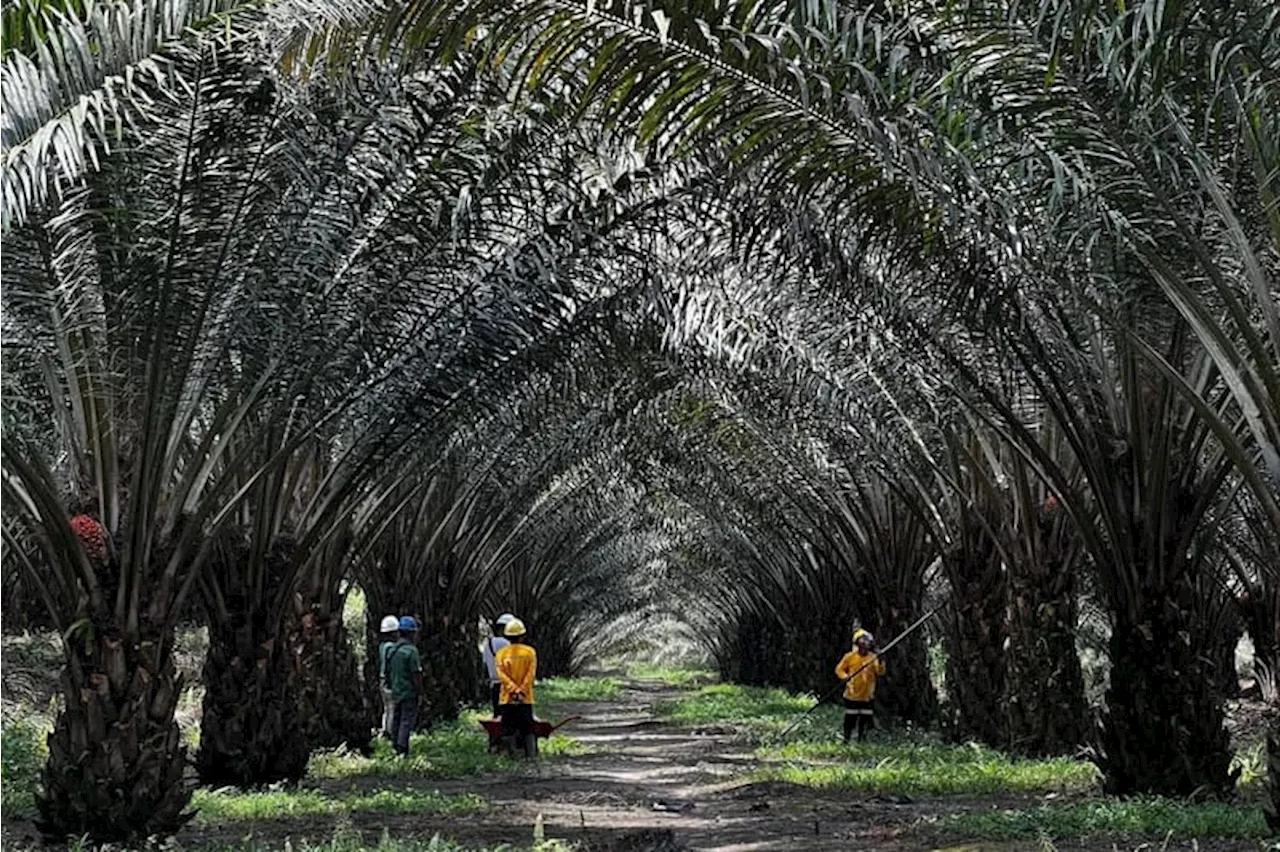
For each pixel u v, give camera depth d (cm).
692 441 4100
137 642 1761
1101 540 2141
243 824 1942
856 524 3903
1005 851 1611
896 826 1911
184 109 1570
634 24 1311
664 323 2509
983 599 3123
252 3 1324
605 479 5372
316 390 2031
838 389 2752
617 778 2969
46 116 1220
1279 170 1345
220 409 1844
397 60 1727
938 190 1410
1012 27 1355
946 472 3041
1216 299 1711
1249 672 5534
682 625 15475
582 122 1958
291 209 1797
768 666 7731
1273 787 1592
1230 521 3581
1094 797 2144
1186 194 1528
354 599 7062
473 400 2402
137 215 1617
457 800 2233
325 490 2484
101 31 1268
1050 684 2778
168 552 1792
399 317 2105
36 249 1619
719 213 2214
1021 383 2200
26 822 2002
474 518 4347
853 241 1928
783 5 1345
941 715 3481
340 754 2883
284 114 1700
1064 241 1573
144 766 1742
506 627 3291
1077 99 1403
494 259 2122
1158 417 2031
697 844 1848
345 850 1575
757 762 3158
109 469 1772
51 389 1788
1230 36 1212
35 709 3675
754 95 1395
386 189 1891
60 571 1767
